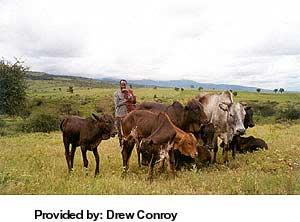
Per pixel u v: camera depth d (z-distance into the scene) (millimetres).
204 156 13125
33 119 38875
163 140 11383
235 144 14445
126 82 14422
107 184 10016
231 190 9906
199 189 10164
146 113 12297
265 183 10172
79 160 14859
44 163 14109
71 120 12625
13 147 19703
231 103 13594
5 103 54531
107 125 12055
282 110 55125
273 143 17266
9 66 55219
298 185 9766
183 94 103062
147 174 11922
